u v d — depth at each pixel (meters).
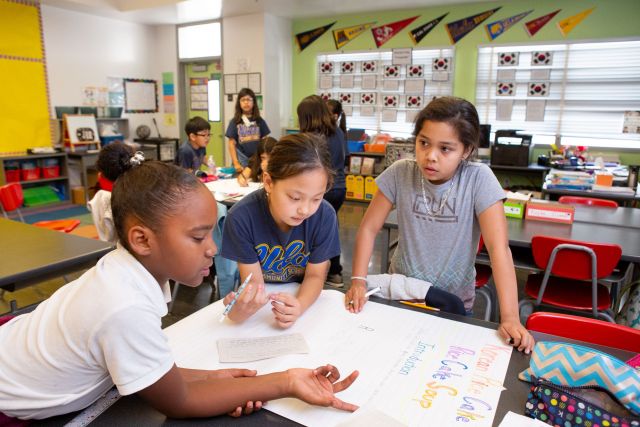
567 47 5.36
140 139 7.43
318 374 0.77
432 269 1.37
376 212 1.40
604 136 5.38
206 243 0.69
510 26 5.57
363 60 6.54
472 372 0.84
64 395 0.70
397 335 0.99
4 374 0.71
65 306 0.68
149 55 7.61
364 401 0.75
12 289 1.55
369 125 6.68
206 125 4.07
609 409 0.71
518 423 0.70
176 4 6.00
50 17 6.17
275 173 1.00
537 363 0.79
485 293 2.28
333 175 1.07
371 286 1.26
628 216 2.72
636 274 2.35
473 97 5.93
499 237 1.19
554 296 2.27
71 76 6.52
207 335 0.98
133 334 0.63
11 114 5.84
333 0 5.68
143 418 0.72
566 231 2.36
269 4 5.94
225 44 6.86
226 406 0.71
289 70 7.05
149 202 0.64
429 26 6.02
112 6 6.37
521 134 5.21
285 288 1.26
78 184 6.50
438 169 1.13
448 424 0.70
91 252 1.75
